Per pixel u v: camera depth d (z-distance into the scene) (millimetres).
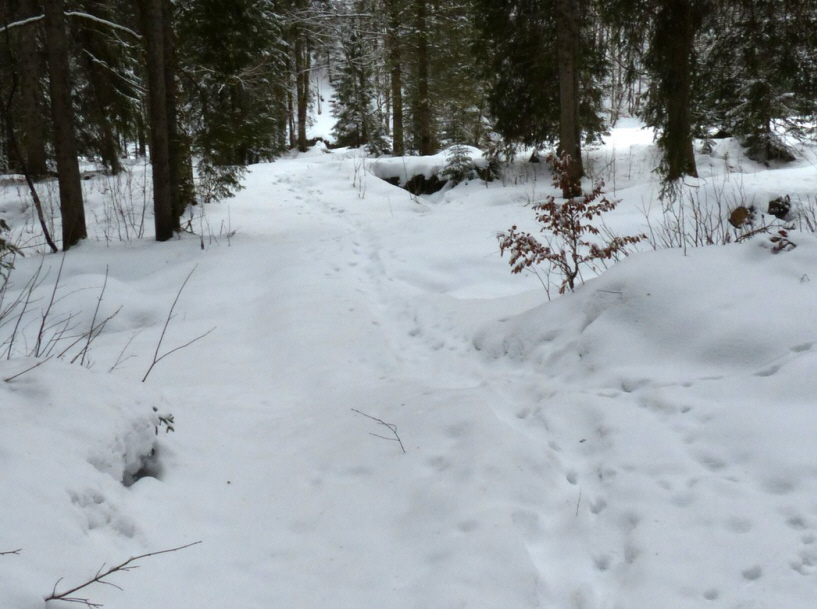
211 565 2674
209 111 12195
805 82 9750
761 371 3316
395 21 20828
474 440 3398
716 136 18922
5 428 2697
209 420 4090
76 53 11977
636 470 2959
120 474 2969
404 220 10945
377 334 6051
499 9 14922
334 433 3889
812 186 9375
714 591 2209
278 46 15469
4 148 15211
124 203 13312
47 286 7820
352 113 28875
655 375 3621
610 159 16531
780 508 2475
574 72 13156
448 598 2365
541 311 4988
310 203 14641
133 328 6664
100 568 2303
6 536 2170
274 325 6371
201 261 9102
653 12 9594
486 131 21172
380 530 2891
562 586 2436
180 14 12094
